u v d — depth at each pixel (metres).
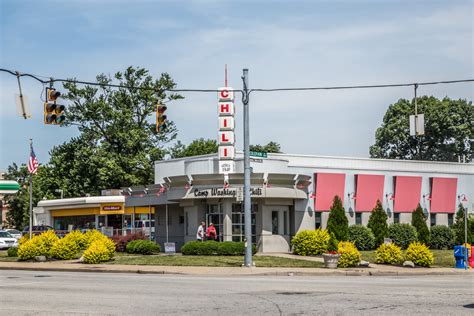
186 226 43.47
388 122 89.81
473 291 18.94
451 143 86.12
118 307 15.70
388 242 33.72
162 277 26.14
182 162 47.25
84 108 74.81
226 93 36.09
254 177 40.62
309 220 45.31
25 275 27.84
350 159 48.81
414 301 16.30
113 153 73.12
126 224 63.28
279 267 30.77
